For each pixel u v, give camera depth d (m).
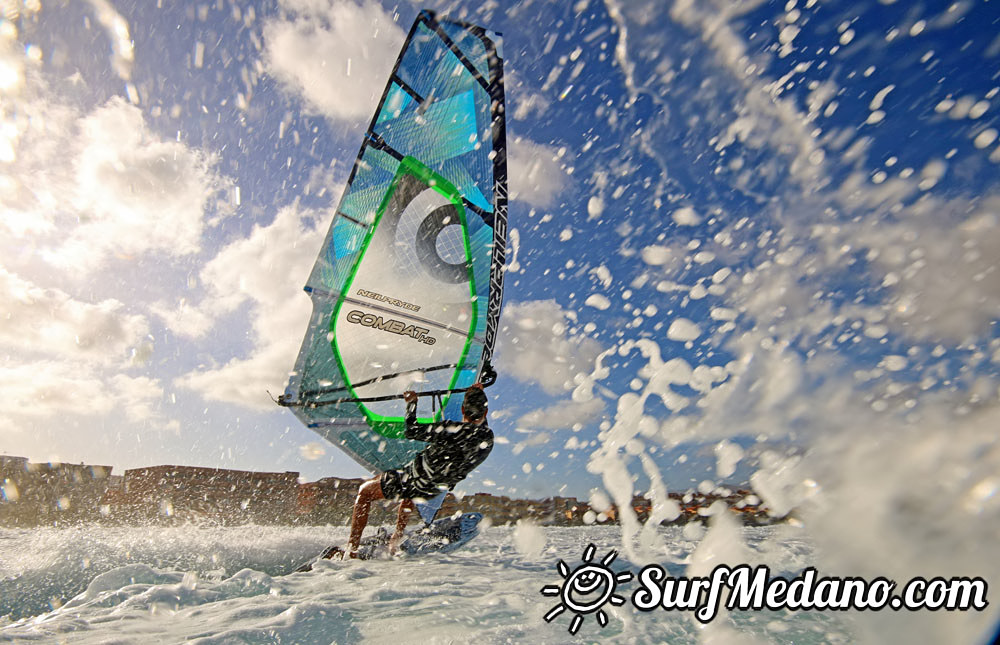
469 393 3.24
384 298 3.81
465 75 4.06
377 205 3.77
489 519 3.71
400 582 1.98
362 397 3.78
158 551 2.63
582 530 3.45
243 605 1.58
